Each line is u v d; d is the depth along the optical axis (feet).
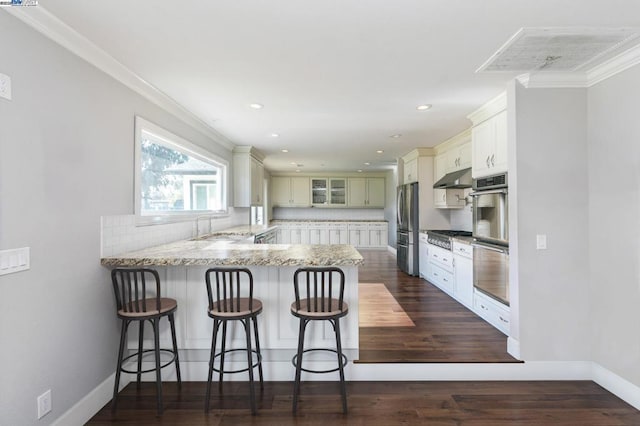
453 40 6.50
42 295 5.77
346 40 6.48
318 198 30.76
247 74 8.13
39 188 5.68
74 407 6.54
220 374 7.89
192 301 8.46
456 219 18.17
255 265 7.62
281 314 8.51
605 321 7.92
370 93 9.48
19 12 5.22
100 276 7.38
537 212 8.37
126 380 8.29
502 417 6.96
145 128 9.12
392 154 20.45
